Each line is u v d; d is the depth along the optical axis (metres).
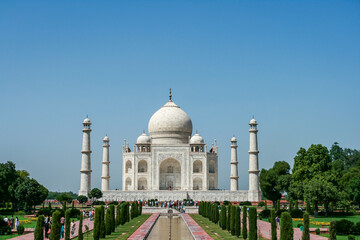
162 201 194.62
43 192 164.12
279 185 190.12
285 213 72.62
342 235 95.50
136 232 100.38
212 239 89.12
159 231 107.31
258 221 128.12
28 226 111.88
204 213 142.00
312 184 140.38
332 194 139.00
